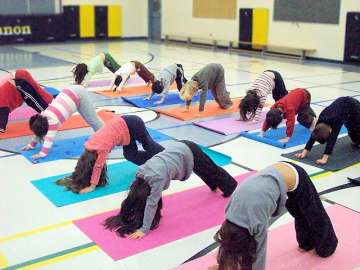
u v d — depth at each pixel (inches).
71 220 113.1
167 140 175.0
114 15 554.9
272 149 167.8
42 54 420.2
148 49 469.1
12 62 366.3
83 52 436.8
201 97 210.8
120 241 103.4
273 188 84.0
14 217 114.4
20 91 180.7
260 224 80.4
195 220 114.1
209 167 120.3
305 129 193.3
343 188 133.8
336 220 114.2
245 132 184.7
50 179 137.5
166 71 230.1
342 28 367.6
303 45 400.2
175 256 98.4
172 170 105.7
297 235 98.8
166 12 546.6
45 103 183.5
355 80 302.8
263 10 427.5
